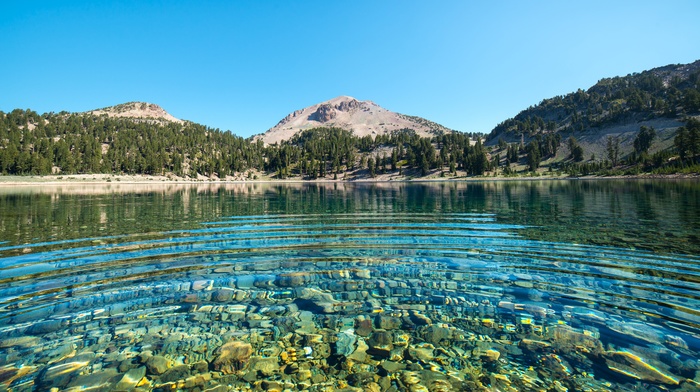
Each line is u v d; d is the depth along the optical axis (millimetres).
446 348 6508
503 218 23953
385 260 12820
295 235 18078
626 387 5258
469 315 7891
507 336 6922
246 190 85312
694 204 30094
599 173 142625
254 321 7695
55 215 27125
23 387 5320
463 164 194625
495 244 15367
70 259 13000
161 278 10727
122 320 7734
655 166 130125
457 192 61688
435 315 7910
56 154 176000
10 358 6145
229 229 20125
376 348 6562
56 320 7699
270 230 19750
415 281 10305
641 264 11773
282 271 11469
